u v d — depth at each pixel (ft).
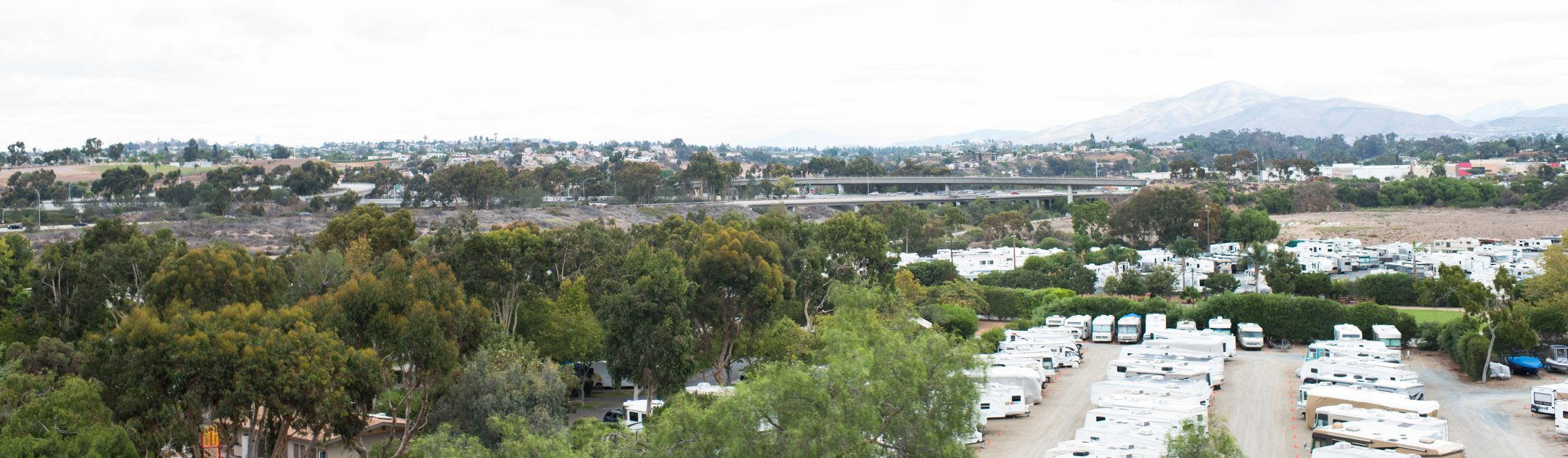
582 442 196.54
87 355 216.54
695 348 315.78
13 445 175.73
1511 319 340.39
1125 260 619.26
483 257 337.11
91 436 184.65
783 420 165.07
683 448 168.76
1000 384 291.17
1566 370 342.85
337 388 211.41
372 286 241.96
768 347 332.60
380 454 234.38
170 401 209.97
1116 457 212.43
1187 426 169.48
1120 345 414.41
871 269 446.60
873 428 160.97
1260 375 345.72
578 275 376.48
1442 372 351.46
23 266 411.34
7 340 309.63
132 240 337.93
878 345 171.83
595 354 335.67
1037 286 545.44
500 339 267.18
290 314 227.20
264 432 221.05
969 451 173.58
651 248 402.31
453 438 209.67
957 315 426.51
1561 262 393.91
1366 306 400.47
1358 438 224.12
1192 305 469.57
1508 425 273.13
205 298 284.00
